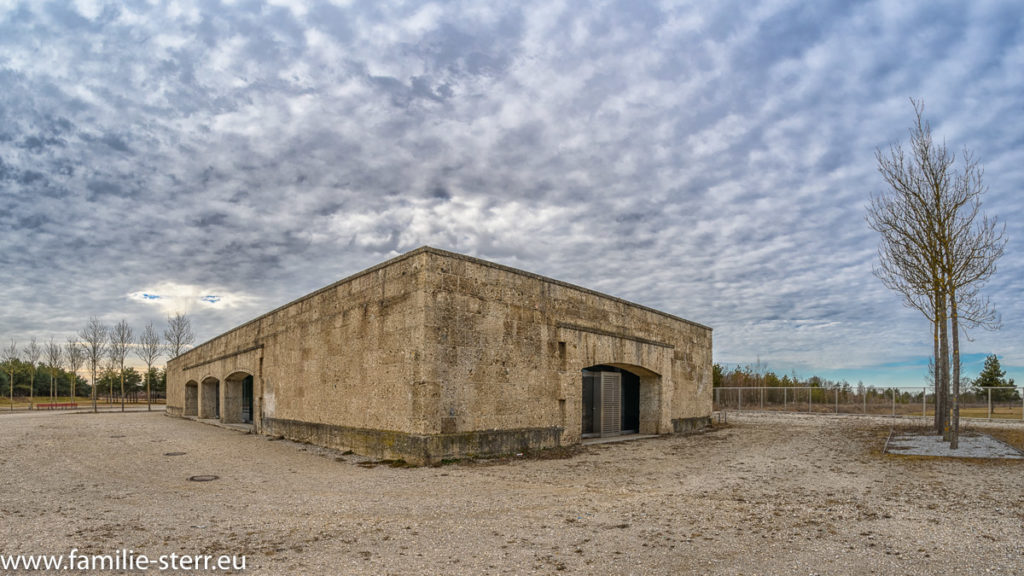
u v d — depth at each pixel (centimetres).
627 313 1950
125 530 700
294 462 1330
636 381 2167
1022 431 2125
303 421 1788
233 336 2578
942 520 770
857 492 971
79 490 967
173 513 795
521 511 813
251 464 1295
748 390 4300
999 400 3234
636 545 648
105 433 2075
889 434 1994
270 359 2086
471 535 687
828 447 1653
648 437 1977
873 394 3806
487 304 1410
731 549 636
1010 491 977
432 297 1282
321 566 571
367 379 1459
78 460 1348
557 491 966
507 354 1451
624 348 1889
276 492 953
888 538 682
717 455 1484
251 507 836
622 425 2088
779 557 609
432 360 1267
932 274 1678
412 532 700
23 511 802
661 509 831
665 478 1116
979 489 995
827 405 3875
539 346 1552
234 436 2028
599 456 1444
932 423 2641
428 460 1230
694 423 2358
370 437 1415
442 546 642
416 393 1259
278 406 1980
